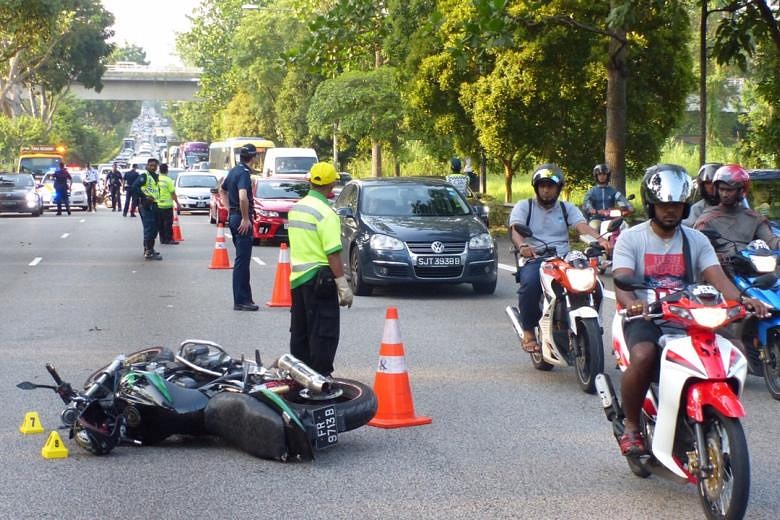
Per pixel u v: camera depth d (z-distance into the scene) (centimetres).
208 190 4422
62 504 638
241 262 1490
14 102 9000
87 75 8150
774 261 952
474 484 679
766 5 2100
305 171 4441
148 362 806
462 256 1625
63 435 802
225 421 741
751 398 952
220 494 657
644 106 2847
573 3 2505
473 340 1250
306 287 879
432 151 4006
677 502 641
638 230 661
